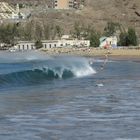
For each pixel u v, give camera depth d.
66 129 25.59
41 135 23.97
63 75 65.56
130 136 23.69
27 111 31.75
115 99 39.16
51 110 32.38
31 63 84.75
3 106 34.09
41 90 47.38
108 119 28.83
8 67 75.88
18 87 50.38
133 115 30.34
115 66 120.50
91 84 55.78
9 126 26.34
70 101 37.66
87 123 27.48
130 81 61.34
